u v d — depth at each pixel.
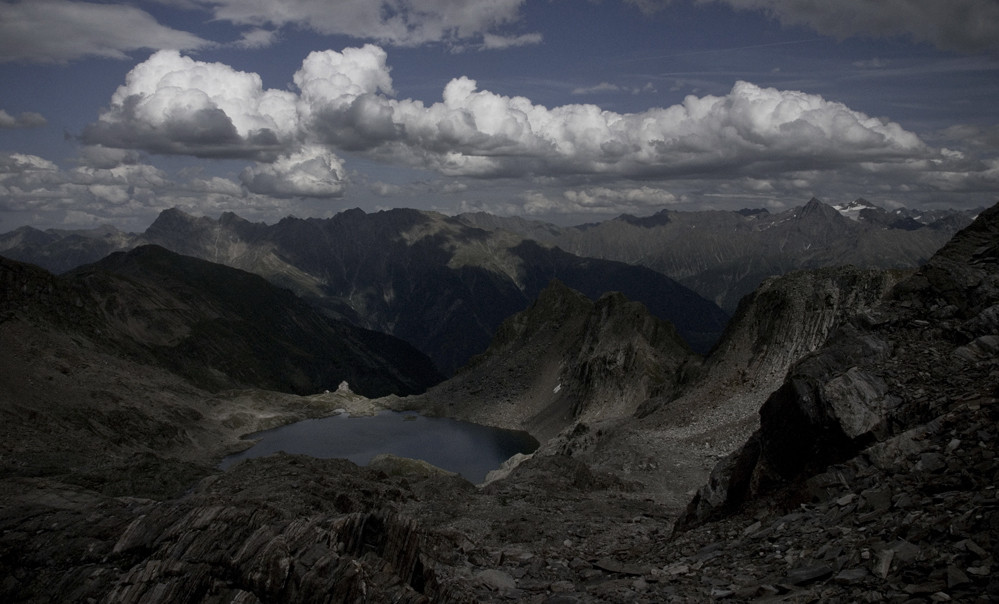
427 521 37.44
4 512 19.44
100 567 16.97
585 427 100.88
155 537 17.75
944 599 12.53
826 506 20.47
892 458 20.45
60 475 70.69
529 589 22.36
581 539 33.41
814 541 18.34
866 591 13.91
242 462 43.16
